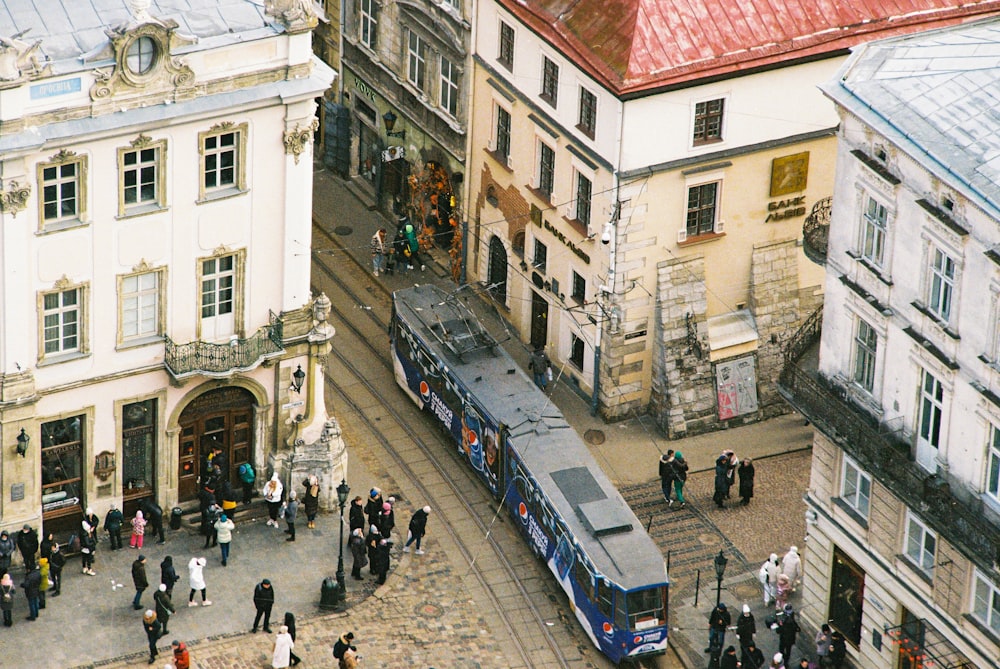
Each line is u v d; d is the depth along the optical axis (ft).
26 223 232.73
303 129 244.83
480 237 301.43
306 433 261.65
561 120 273.95
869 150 213.25
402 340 281.54
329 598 244.63
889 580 226.38
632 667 239.71
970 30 220.43
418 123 308.60
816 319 249.14
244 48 237.45
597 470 250.57
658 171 265.54
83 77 229.66
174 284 245.45
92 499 252.21
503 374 267.39
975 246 201.36
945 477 213.87
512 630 244.63
